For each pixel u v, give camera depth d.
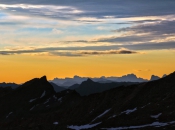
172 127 89.25
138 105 124.56
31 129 135.75
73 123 126.62
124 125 103.25
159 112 108.19
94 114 134.62
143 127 96.19
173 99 115.75
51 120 145.88
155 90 130.25
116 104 135.12
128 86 145.38
